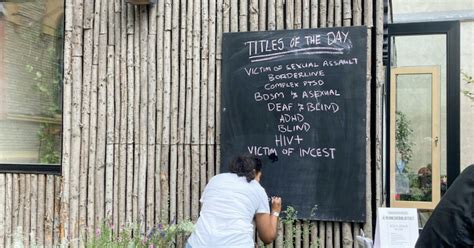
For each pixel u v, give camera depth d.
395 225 2.95
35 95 4.49
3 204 4.32
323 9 3.70
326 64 3.62
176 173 3.96
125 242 3.73
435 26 4.34
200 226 3.11
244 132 3.77
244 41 3.80
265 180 3.70
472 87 6.68
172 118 3.97
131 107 4.06
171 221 3.83
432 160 5.00
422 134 5.12
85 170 4.14
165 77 4.00
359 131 3.54
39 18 4.50
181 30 3.98
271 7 3.81
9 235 4.29
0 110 4.62
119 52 4.10
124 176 4.04
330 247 3.62
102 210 4.08
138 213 4.00
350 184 3.55
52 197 4.22
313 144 3.63
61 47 4.38
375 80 3.59
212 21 3.93
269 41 3.74
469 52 6.77
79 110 4.16
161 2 4.03
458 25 4.28
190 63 3.96
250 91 3.77
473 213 1.84
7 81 4.62
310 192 3.62
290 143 3.68
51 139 4.37
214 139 3.89
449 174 4.30
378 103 3.58
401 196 5.01
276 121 3.71
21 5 4.58
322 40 3.64
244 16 3.86
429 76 5.16
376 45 3.60
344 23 3.65
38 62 4.50
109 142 4.08
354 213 3.53
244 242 3.01
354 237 3.58
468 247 1.83
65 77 4.19
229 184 3.15
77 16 4.19
